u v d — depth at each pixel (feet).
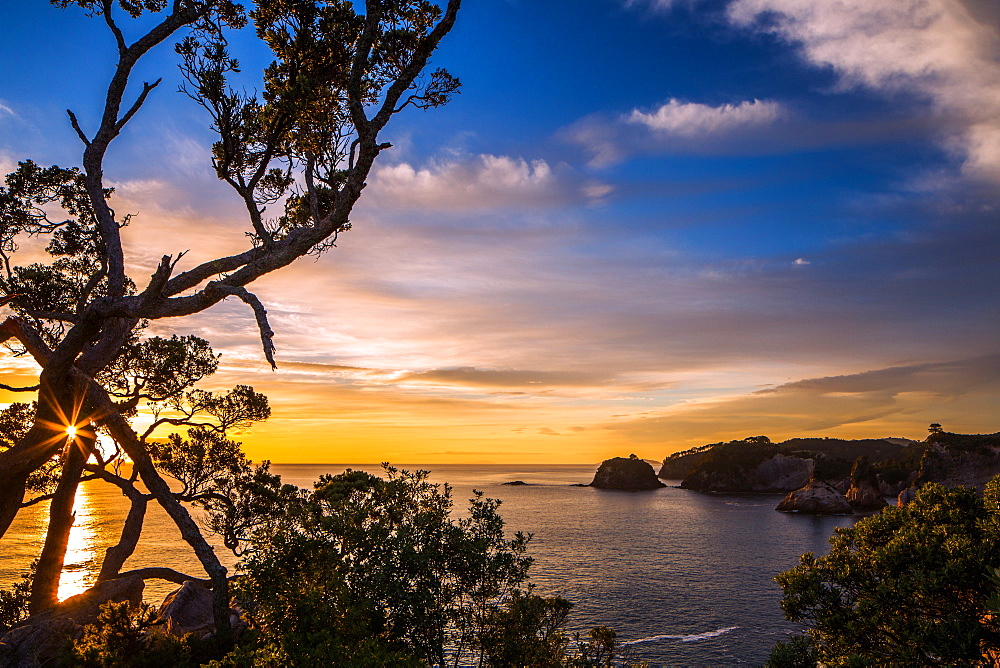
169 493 58.65
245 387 78.59
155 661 39.34
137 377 76.84
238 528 69.92
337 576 37.63
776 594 206.39
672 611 181.27
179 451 73.51
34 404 80.33
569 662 49.44
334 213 50.26
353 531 40.81
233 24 61.26
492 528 45.44
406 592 38.75
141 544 301.43
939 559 46.98
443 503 45.70
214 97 53.62
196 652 42.19
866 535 55.83
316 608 36.22
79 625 49.78
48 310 75.61
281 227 65.98
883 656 47.80
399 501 45.65
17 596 76.84
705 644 149.79
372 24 49.65
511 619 42.45
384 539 40.70
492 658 41.37
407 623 38.58
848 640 49.32
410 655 31.60
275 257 49.85
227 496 71.77
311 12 54.60
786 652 55.98
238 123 54.60
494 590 43.57
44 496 72.64
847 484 648.79
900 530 52.90
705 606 188.14
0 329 61.72
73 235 77.97
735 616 176.24
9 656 43.91
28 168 73.15
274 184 60.49
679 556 293.43
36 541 322.55
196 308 48.16
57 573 67.00
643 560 278.87
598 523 455.63
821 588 51.67
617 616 175.01
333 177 56.95
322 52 55.77
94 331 53.72
